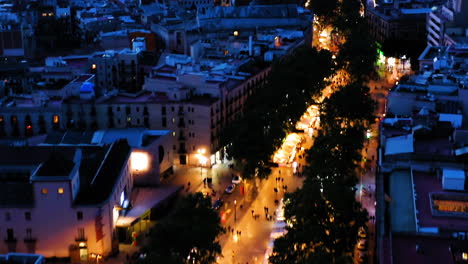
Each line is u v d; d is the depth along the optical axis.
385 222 196.12
